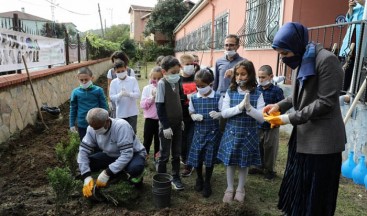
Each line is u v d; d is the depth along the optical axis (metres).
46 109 6.52
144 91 4.42
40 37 7.29
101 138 3.31
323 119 2.23
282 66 6.24
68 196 3.09
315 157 2.28
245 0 8.79
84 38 16.17
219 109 3.45
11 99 5.26
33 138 5.39
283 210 2.63
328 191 2.33
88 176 3.24
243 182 3.33
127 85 4.42
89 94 4.15
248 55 8.51
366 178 3.68
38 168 4.00
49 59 8.04
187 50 22.41
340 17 5.71
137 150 3.52
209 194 3.48
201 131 3.45
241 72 3.21
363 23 4.04
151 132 4.39
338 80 2.12
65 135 5.58
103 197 3.20
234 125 3.23
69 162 3.58
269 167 3.93
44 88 7.19
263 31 7.24
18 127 5.37
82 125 4.17
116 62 4.32
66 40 9.96
